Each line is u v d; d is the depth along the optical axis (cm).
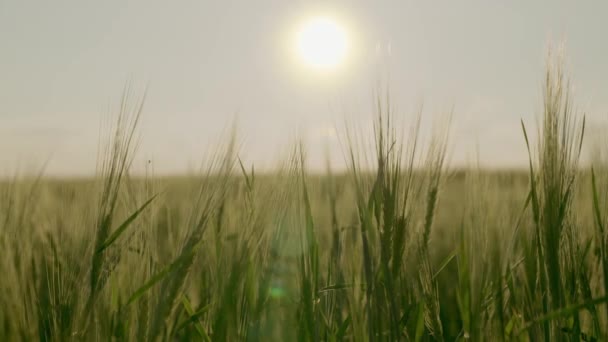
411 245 124
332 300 128
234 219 127
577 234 125
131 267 126
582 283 123
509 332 123
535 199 120
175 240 129
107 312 121
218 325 119
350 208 127
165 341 118
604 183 130
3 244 124
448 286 152
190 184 122
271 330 124
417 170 124
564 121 123
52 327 120
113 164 121
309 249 123
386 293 118
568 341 121
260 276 125
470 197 124
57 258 125
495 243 124
